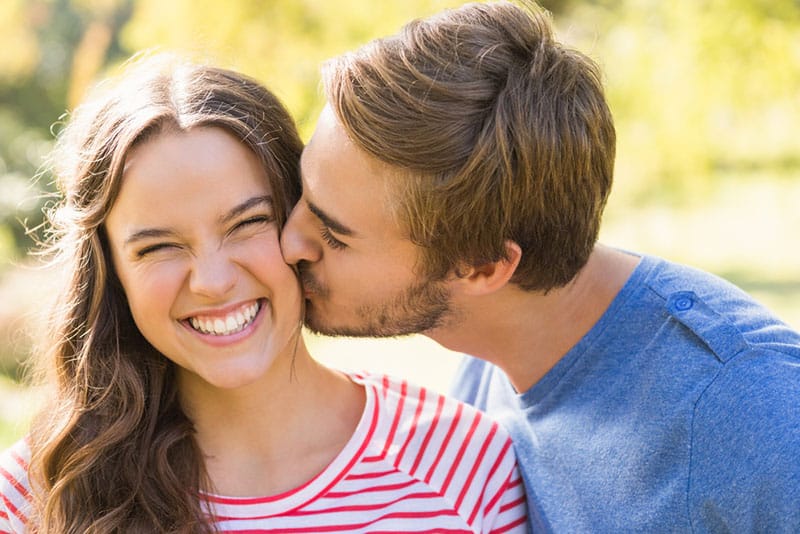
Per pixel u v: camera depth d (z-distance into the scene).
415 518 1.91
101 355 1.96
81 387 1.97
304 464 1.95
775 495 1.61
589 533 1.84
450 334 2.04
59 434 1.94
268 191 1.86
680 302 1.85
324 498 1.91
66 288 1.98
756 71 6.00
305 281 1.95
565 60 1.91
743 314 1.82
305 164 1.88
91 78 13.89
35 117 15.62
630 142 6.20
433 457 1.97
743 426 1.66
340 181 1.84
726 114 6.27
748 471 1.64
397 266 1.89
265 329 1.88
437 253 1.87
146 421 1.96
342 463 1.93
